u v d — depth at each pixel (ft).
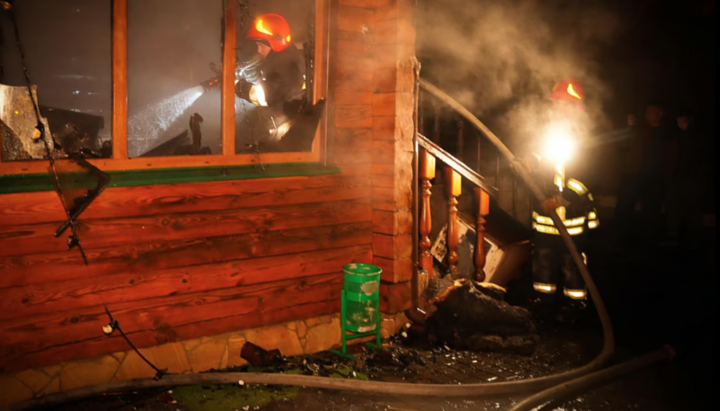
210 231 13.99
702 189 29.30
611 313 20.17
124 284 12.90
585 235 19.76
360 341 16.70
